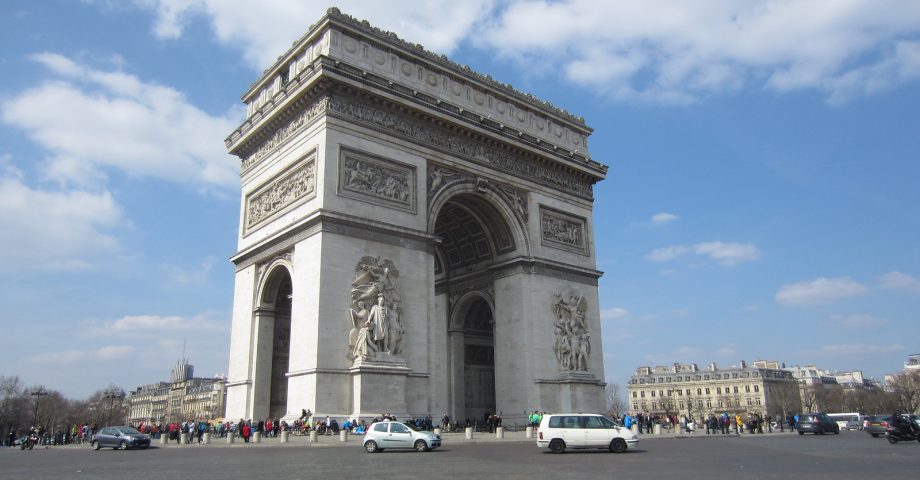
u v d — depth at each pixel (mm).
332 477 31484
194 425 83312
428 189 76750
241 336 77250
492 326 98688
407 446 49750
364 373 63781
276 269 74125
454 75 83438
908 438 62188
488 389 96250
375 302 68062
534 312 83625
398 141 74750
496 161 85000
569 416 50094
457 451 50344
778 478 30312
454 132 80625
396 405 65562
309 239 67750
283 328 77250
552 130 94375
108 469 39438
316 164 69438
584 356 86375
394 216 72250
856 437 79500
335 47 72938
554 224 90812
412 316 70812
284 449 53250
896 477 30141
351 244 67875
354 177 70062
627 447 49281
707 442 65625
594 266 93875
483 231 88188
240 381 75312
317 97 71562
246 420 68500
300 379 64438
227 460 43531
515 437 69500
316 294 64625
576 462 40000
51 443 124688
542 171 90938
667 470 34625
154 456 51281
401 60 78500
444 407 91312
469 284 92312
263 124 78812
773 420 188875
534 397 80750
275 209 75938
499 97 88562
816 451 50031
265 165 79812
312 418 61156
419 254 73375
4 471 40375
